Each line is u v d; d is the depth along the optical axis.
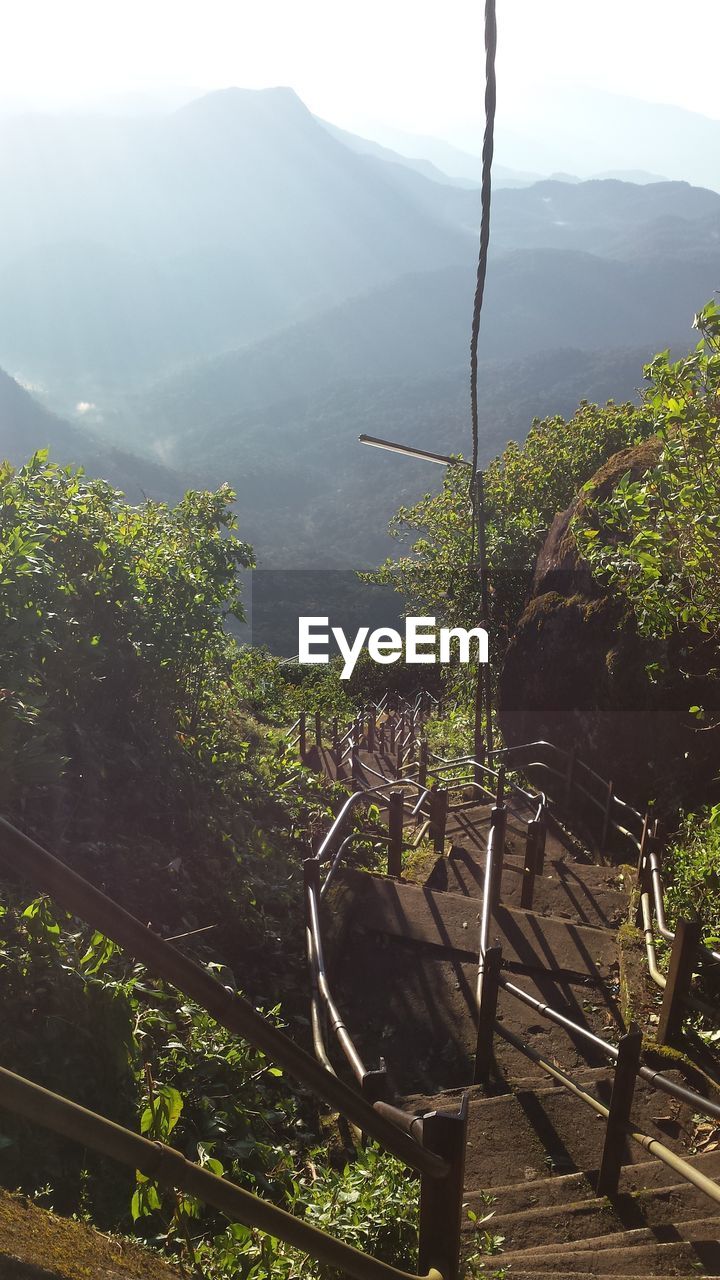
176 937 5.31
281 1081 5.27
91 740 6.80
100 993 3.91
